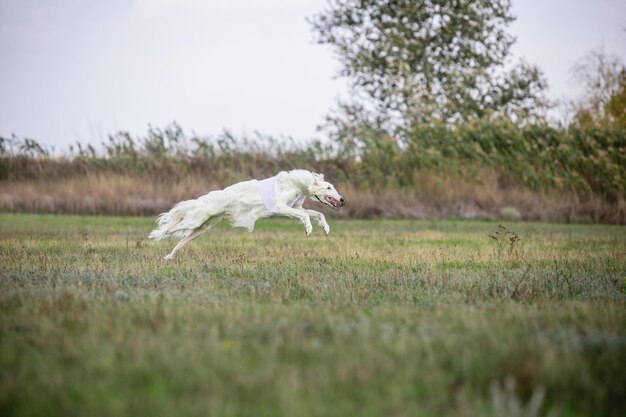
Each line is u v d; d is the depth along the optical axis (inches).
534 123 2048.5
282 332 480.4
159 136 1971.0
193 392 371.6
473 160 1980.8
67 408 351.3
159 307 546.3
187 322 506.0
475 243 1153.4
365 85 2603.3
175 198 1843.0
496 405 350.9
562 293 669.3
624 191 1863.9
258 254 948.6
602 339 462.0
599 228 1595.7
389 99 2536.9
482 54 2559.1
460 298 633.0
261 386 374.6
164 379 388.5
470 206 1865.2
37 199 1893.5
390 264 859.4
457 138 2023.9
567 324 522.3
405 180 1947.6
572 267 850.1
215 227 1566.2
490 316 538.9
